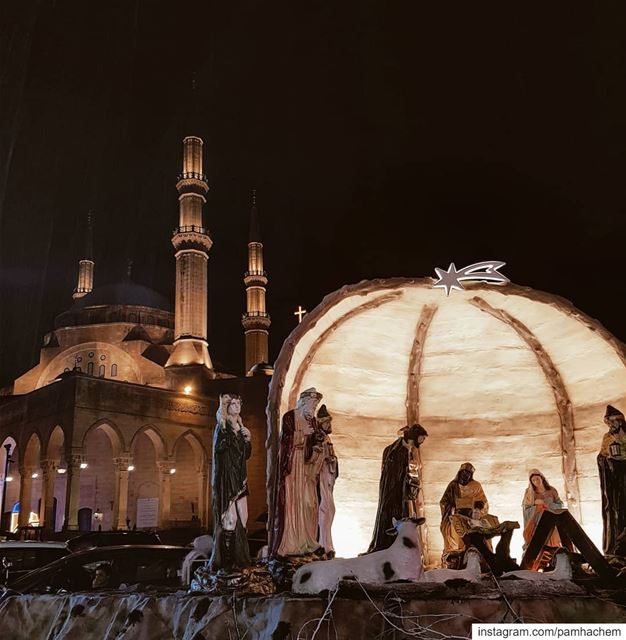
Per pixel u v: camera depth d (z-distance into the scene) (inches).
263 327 3021.7
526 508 547.2
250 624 341.1
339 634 324.2
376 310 616.1
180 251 2743.6
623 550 461.4
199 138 2800.2
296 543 448.8
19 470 2311.8
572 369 632.4
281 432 475.8
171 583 555.5
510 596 347.6
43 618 404.8
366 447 665.6
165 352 2824.8
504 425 676.1
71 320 2913.4
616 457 483.8
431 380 684.1
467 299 602.2
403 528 403.9
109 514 2429.9
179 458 2544.3
